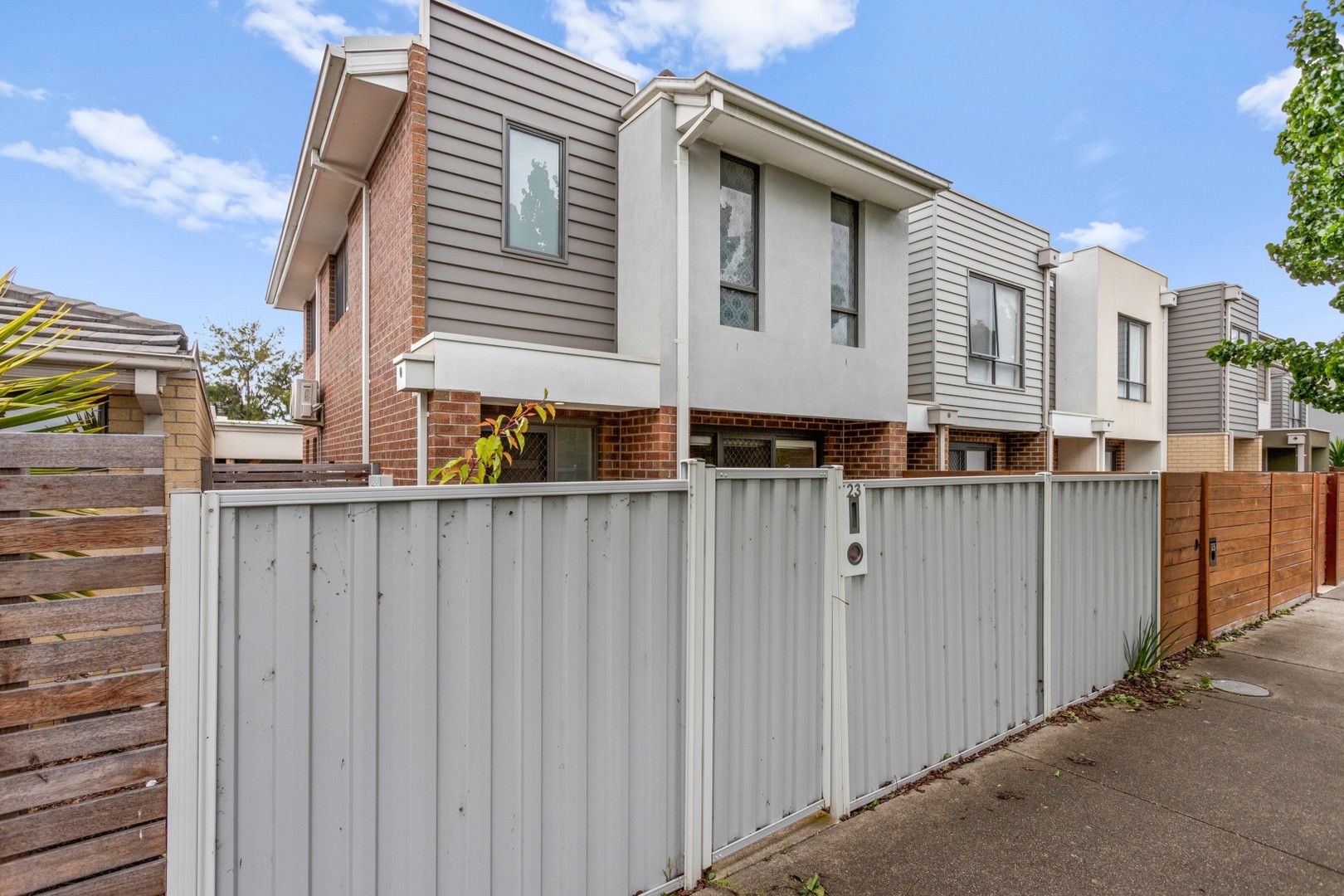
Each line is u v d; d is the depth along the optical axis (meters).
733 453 7.83
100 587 1.64
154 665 1.72
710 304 6.32
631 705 2.51
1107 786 3.46
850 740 3.20
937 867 2.75
